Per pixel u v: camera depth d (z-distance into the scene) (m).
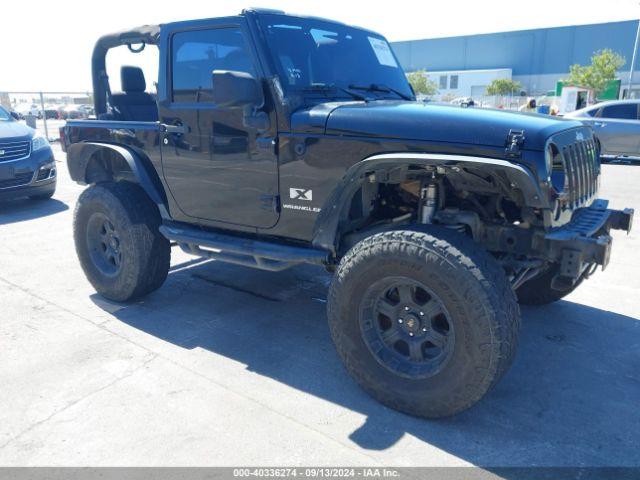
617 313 4.24
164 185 4.06
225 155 3.57
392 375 2.86
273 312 4.30
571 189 2.93
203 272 5.27
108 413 2.87
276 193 3.40
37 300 4.52
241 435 2.69
